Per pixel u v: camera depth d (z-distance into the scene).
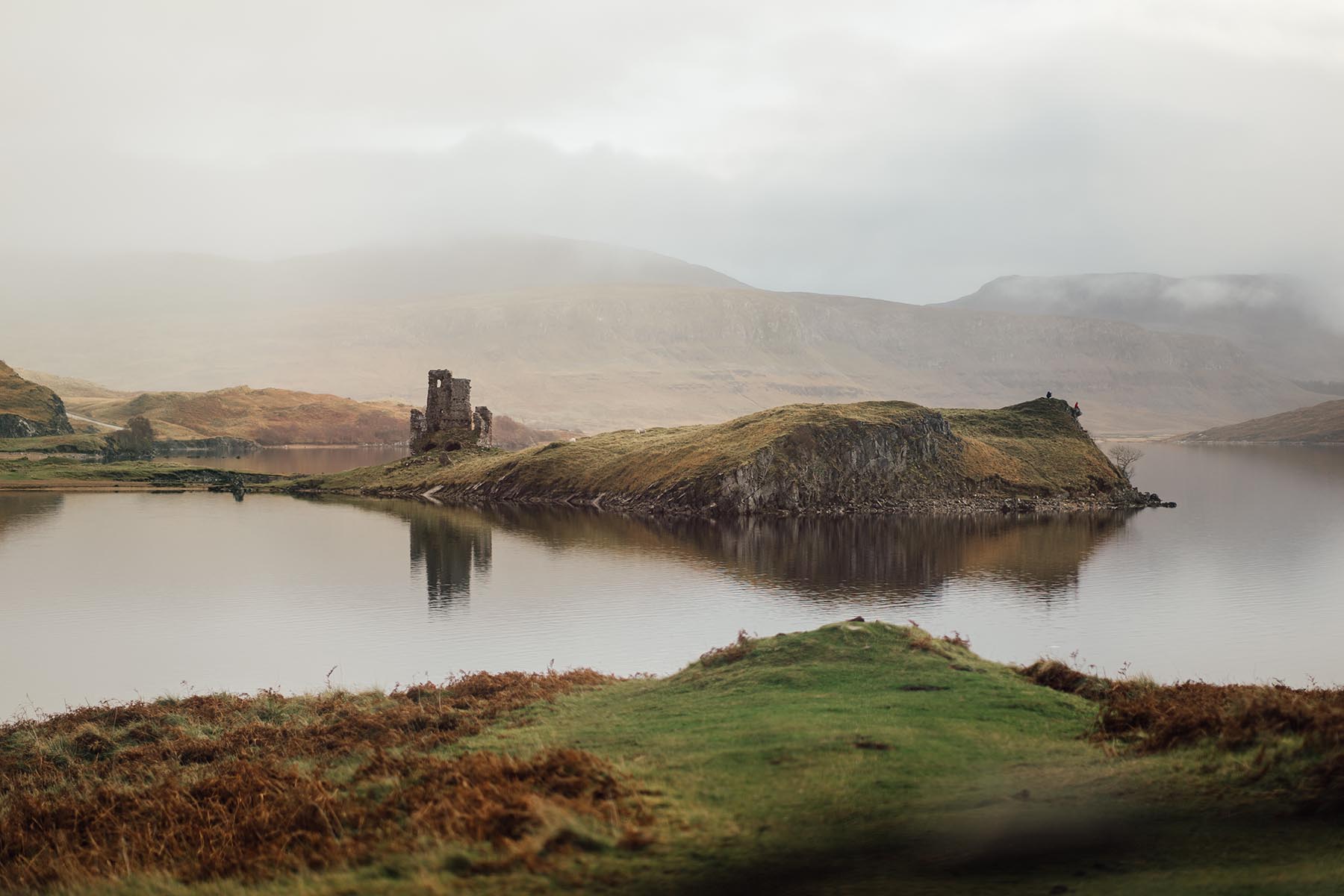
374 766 28.03
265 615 87.00
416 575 109.19
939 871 18.80
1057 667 35.25
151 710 42.84
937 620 85.69
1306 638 81.50
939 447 193.50
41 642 76.38
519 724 34.28
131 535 145.12
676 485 180.62
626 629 79.25
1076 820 20.80
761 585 102.88
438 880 19.50
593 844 20.58
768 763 25.05
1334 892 16.80
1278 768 22.17
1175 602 98.31
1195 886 17.56
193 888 21.31
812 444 183.00
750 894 18.25
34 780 34.72
